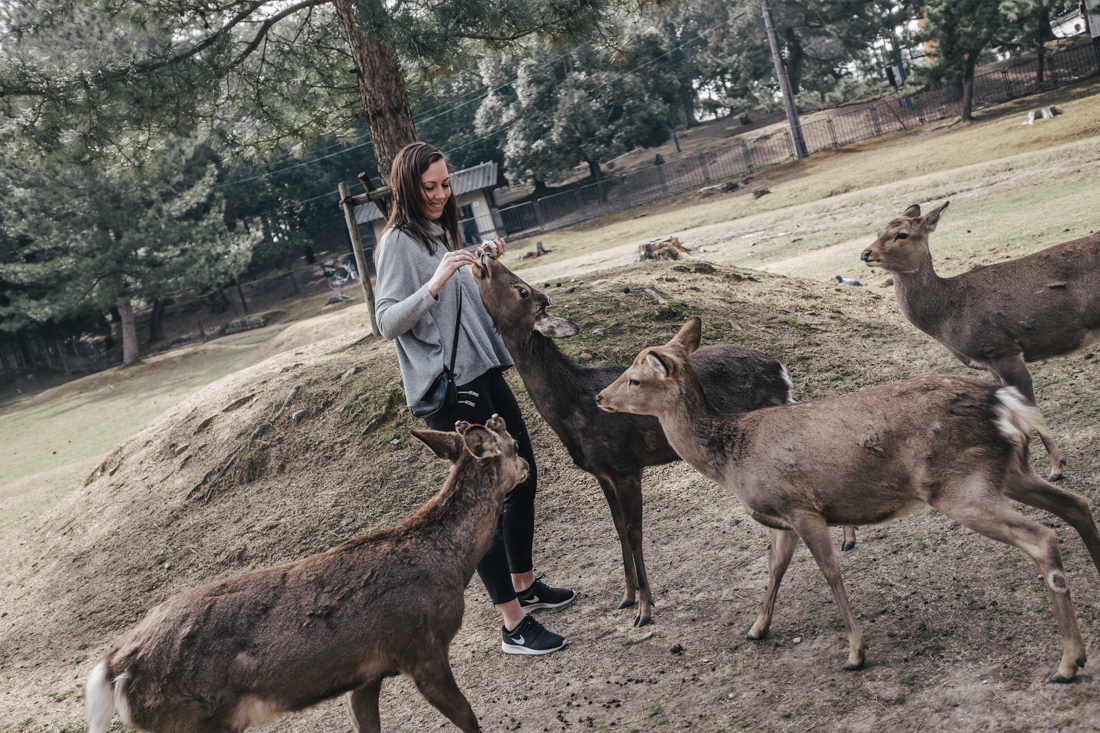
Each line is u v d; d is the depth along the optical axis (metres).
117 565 7.24
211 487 7.89
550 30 10.15
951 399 3.02
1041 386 5.97
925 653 3.25
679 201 37.88
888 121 40.59
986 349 5.23
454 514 3.32
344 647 2.97
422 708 3.96
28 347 49.19
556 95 44.81
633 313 8.59
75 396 30.11
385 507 6.82
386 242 4.20
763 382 4.50
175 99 10.05
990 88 39.03
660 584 4.61
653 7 10.85
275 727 4.12
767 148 44.12
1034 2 31.55
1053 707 2.73
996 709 2.81
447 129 52.97
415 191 4.21
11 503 12.52
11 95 9.74
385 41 8.83
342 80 11.35
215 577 6.59
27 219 32.09
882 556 4.17
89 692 2.85
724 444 3.51
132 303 34.81
